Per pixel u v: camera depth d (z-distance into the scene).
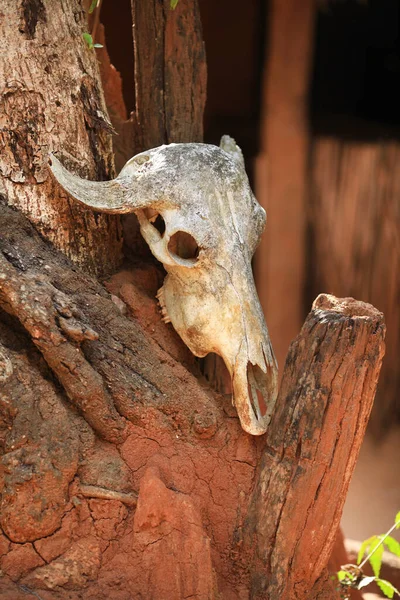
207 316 3.67
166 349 4.00
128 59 8.82
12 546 3.45
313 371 3.52
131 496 3.58
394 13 10.69
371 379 3.51
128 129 4.79
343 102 10.96
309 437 3.52
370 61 10.97
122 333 3.79
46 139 3.84
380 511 8.14
